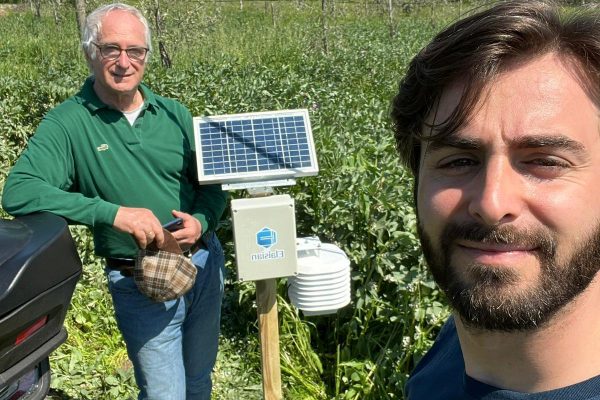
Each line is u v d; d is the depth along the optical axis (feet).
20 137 14.07
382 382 6.12
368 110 11.80
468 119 1.81
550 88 1.75
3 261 3.66
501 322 1.79
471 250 1.86
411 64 2.15
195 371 5.49
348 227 6.86
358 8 43.04
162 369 5.00
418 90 2.03
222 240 8.25
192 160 5.13
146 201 4.95
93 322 7.58
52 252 3.93
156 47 24.20
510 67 1.79
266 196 4.93
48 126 4.73
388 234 6.74
